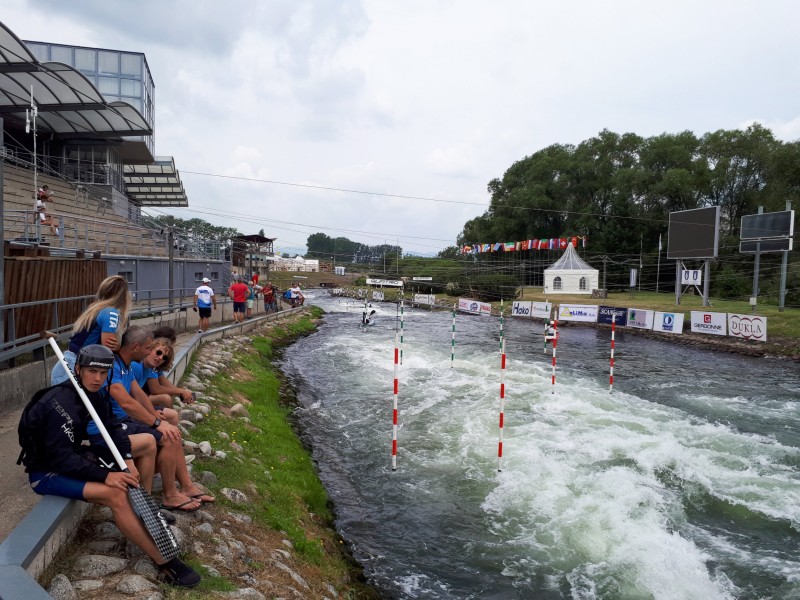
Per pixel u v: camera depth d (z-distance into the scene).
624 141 74.69
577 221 72.00
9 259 8.88
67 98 21.86
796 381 19.19
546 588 6.62
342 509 8.70
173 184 43.44
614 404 14.79
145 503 3.93
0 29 16.20
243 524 6.08
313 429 12.66
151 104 40.12
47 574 3.65
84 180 30.27
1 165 8.12
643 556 7.20
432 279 77.38
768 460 10.56
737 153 63.50
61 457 3.71
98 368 3.85
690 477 9.66
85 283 12.49
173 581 4.02
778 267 52.66
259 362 18.80
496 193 90.94
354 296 74.44
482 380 17.89
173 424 5.69
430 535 7.90
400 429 12.64
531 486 9.33
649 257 64.94
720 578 6.74
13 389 7.88
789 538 7.69
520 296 57.72
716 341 28.48
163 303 25.56
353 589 6.25
